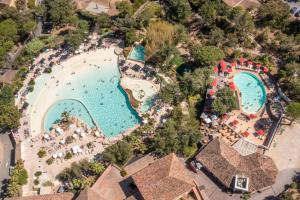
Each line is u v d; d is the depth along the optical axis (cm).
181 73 11138
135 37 11769
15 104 10969
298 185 8756
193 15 12444
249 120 9994
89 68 11581
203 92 10556
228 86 10500
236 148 9412
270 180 8588
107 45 12050
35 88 11281
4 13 12606
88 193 8606
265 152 9388
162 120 10138
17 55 12275
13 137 10362
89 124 10431
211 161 8962
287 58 10969
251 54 11244
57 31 12850
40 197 8831
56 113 10744
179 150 9488
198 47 10950
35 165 9762
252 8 12188
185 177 8562
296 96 10119
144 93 10781
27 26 12325
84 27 12125
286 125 9781
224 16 11925
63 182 9419
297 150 9388
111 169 9356
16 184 9194
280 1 11869
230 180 8688
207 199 8650
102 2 13250
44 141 10162
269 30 11688
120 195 8956
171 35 11575
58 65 11706
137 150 9669
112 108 10688
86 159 9612
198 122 10044
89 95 11006
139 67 11362
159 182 8400
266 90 10469
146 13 12269
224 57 11169
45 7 12725
